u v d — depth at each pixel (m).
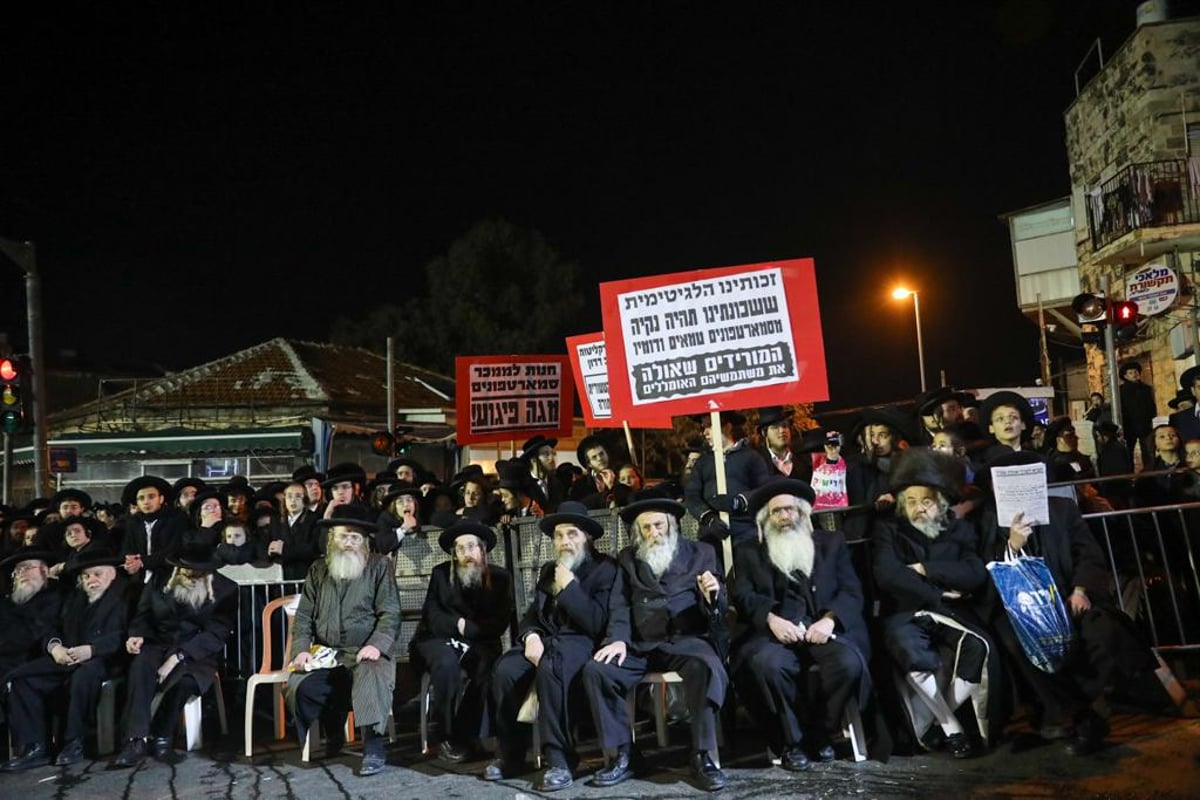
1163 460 8.55
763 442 8.73
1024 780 5.50
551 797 5.97
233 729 8.46
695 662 6.07
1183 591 7.21
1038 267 28.09
